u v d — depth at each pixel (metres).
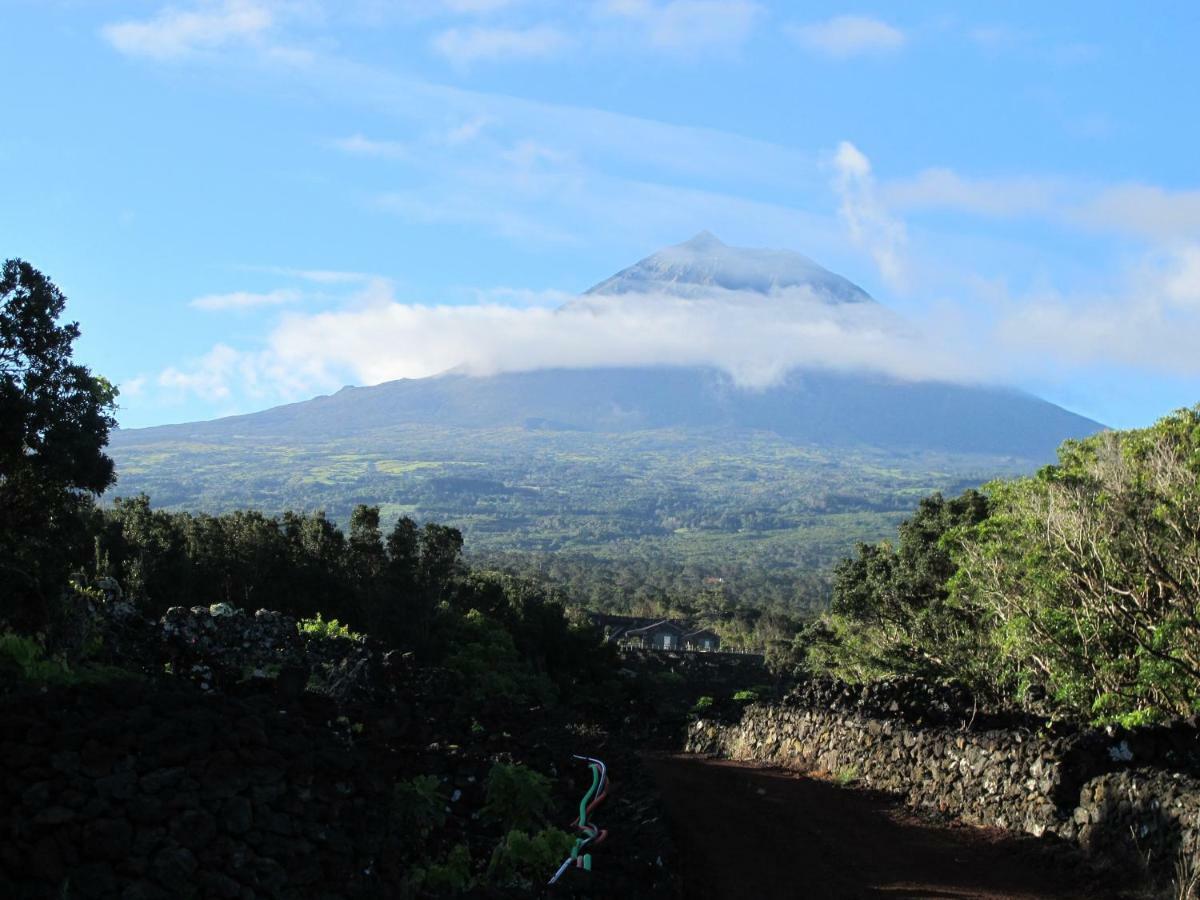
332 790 7.58
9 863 6.10
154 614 32.97
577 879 8.88
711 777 20.02
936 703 19.55
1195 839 10.96
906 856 13.30
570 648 60.34
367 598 42.09
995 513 24.78
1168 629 16.36
